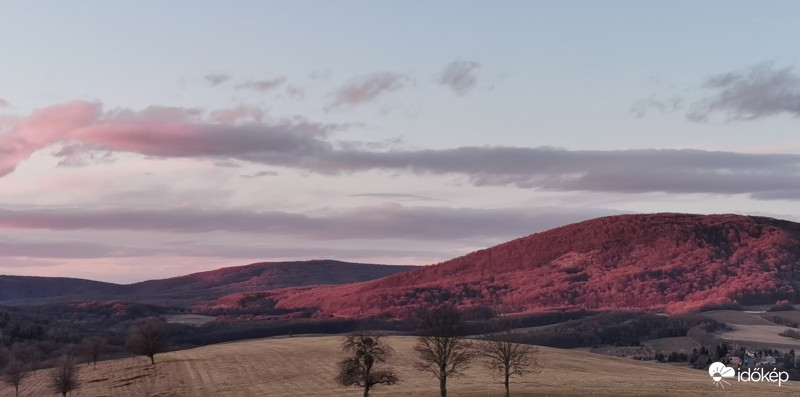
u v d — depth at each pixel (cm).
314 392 10156
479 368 11519
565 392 9212
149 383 12169
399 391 9719
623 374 11556
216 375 12369
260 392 10556
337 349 14412
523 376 10938
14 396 12194
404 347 13800
